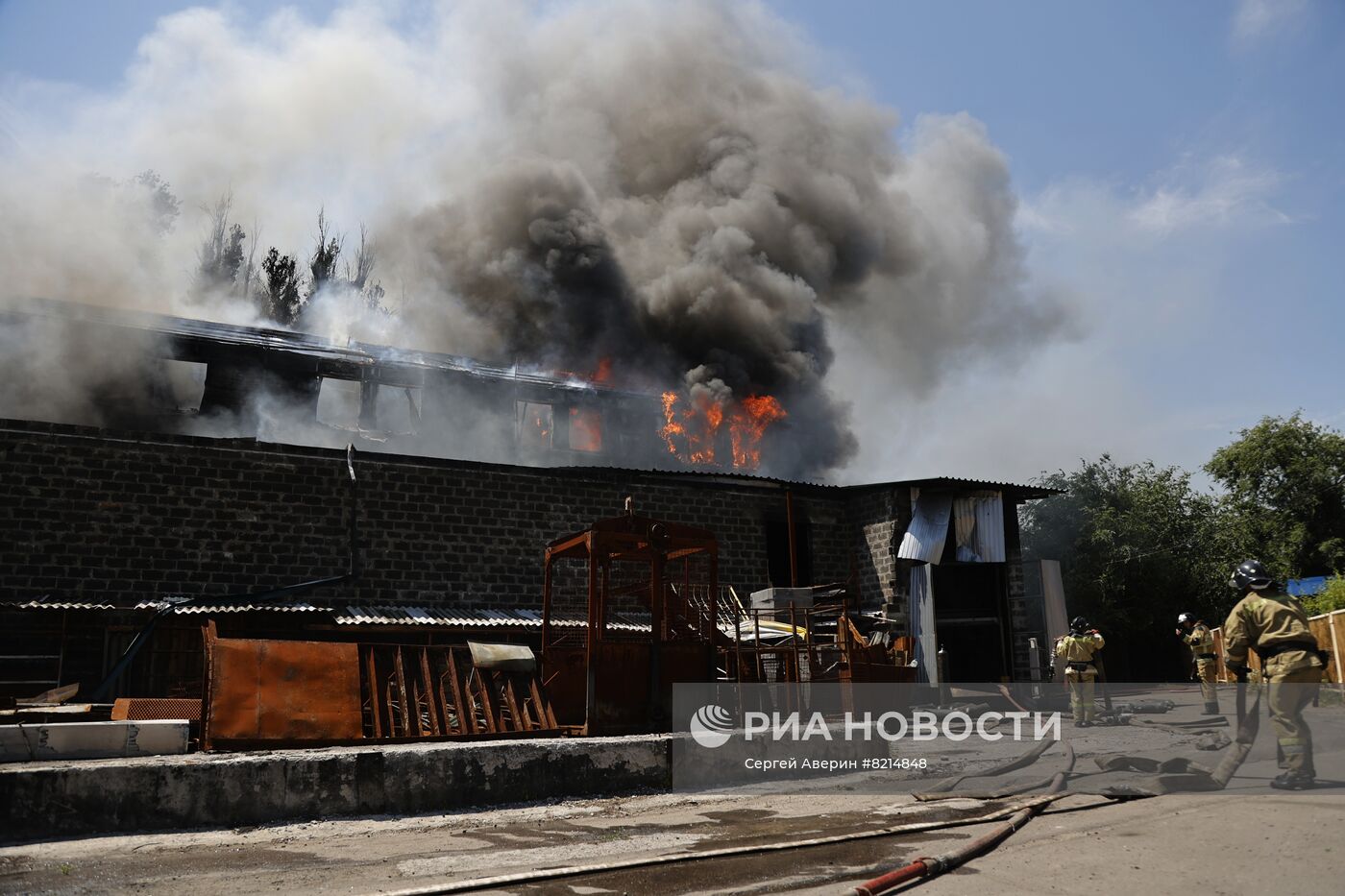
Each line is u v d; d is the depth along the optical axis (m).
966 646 21.34
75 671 13.23
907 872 4.44
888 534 20.14
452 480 17.02
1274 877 4.03
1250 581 6.66
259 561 15.27
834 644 15.33
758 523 19.91
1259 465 37.94
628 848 5.70
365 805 7.55
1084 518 29.98
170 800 6.87
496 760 8.14
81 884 5.00
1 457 14.02
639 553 11.66
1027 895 4.07
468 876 4.98
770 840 5.73
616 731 10.61
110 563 14.32
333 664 9.23
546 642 11.62
